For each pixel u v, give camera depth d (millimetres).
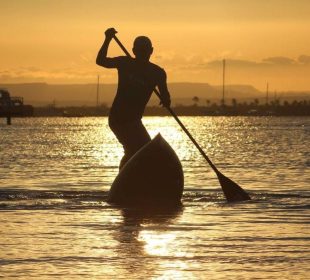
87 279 21469
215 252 24812
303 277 21719
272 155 85438
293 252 24844
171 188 35875
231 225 30078
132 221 30906
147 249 25250
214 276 21812
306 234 28047
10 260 23609
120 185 36125
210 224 30281
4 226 29641
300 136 160375
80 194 40281
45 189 44156
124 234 27938
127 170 36000
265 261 23594
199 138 155750
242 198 38156
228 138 152875
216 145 117625
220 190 43375
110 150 100250
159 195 35844
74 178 52062
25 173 56594
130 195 35906
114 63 35938
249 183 48781
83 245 25859
